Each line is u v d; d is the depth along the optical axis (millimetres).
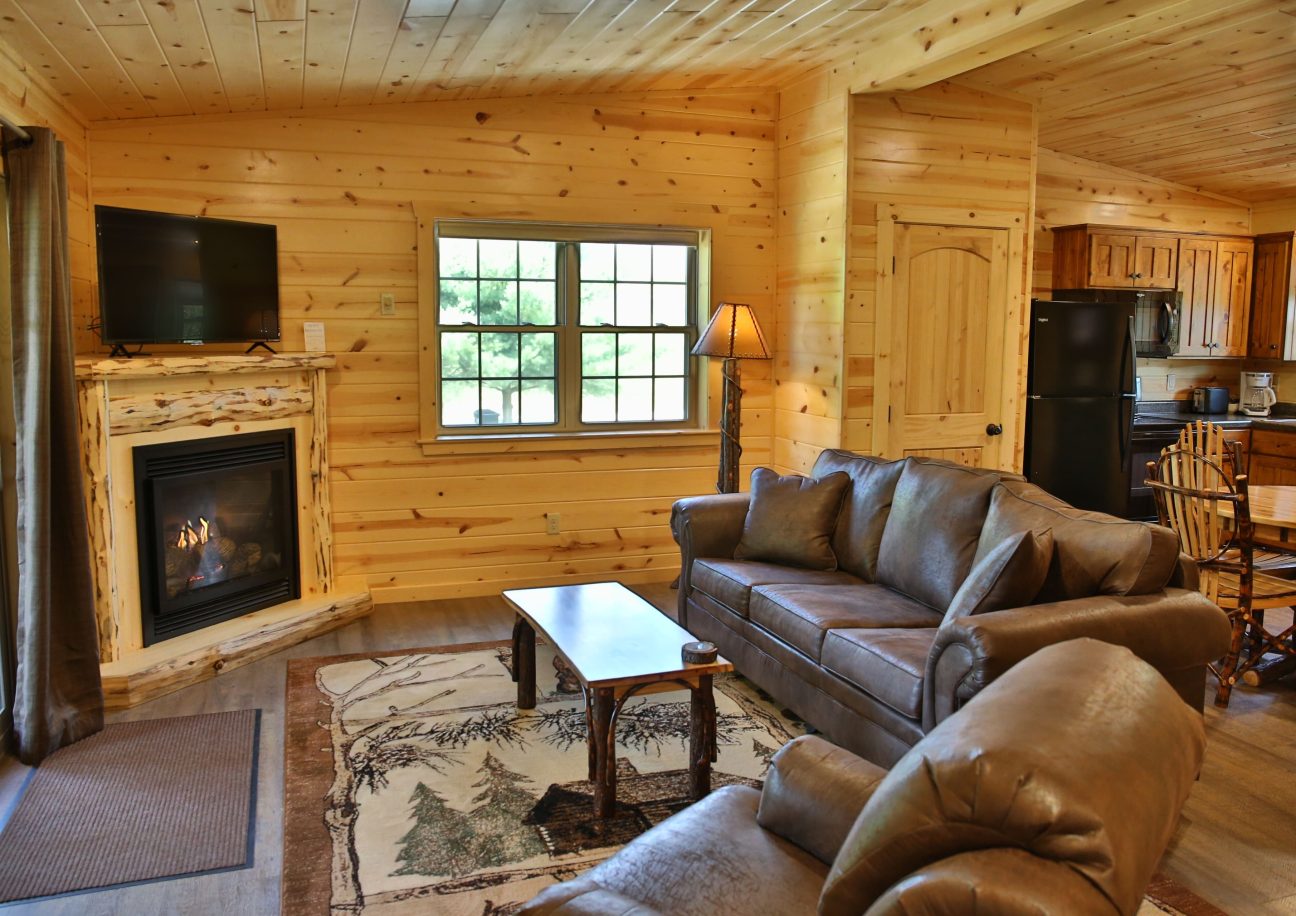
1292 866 2637
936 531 3574
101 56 3518
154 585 4074
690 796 3000
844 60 4926
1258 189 6688
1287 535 3857
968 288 5281
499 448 5316
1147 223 6703
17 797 3033
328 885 2539
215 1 3059
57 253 3322
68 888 2535
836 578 3967
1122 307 5578
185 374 4121
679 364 5727
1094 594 2904
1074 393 5555
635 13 3812
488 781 3123
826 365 5203
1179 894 2494
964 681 2594
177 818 2906
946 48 4176
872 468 4137
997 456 5438
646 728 3547
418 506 5238
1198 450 4344
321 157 4898
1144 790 1260
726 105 5566
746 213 5664
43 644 3275
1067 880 1131
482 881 2559
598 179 5367
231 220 4500
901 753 2904
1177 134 5828
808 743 1930
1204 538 3932
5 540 3426
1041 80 5066
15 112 3455
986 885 1136
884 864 1283
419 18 3490
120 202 4621
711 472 5742
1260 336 6809
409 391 5152
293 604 4734
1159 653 2770
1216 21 4199
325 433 4875
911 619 3391
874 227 5047
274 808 2977
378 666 4211
